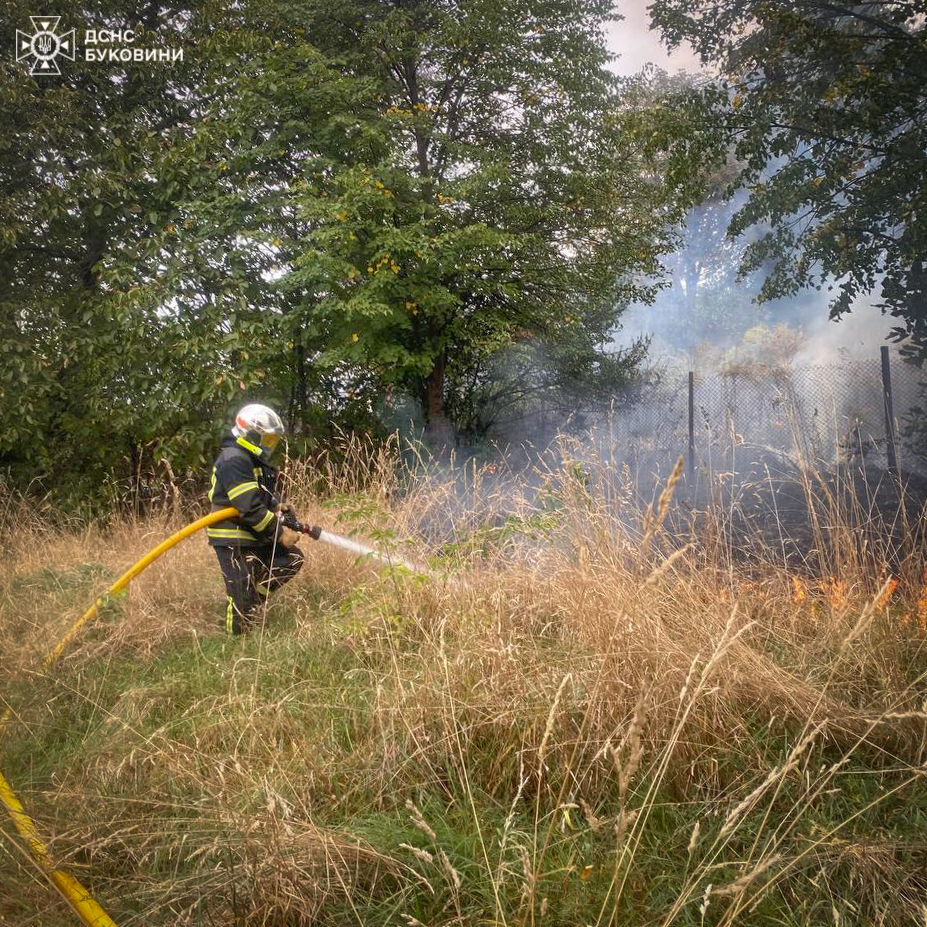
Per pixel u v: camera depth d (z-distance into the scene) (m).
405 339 11.53
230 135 10.62
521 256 11.58
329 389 11.93
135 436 10.66
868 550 4.14
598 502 4.15
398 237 9.79
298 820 2.41
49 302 10.35
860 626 2.91
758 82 9.18
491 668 3.16
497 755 2.83
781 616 3.70
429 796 2.68
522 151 11.91
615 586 3.25
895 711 2.74
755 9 8.79
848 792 2.57
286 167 11.58
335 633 4.12
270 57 10.54
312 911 2.17
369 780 2.76
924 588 3.69
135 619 4.54
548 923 2.10
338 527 5.88
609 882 2.20
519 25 11.31
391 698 3.15
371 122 10.72
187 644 4.50
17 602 5.00
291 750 3.04
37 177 10.66
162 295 10.03
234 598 4.74
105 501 9.97
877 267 8.61
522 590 3.94
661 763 2.62
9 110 10.18
